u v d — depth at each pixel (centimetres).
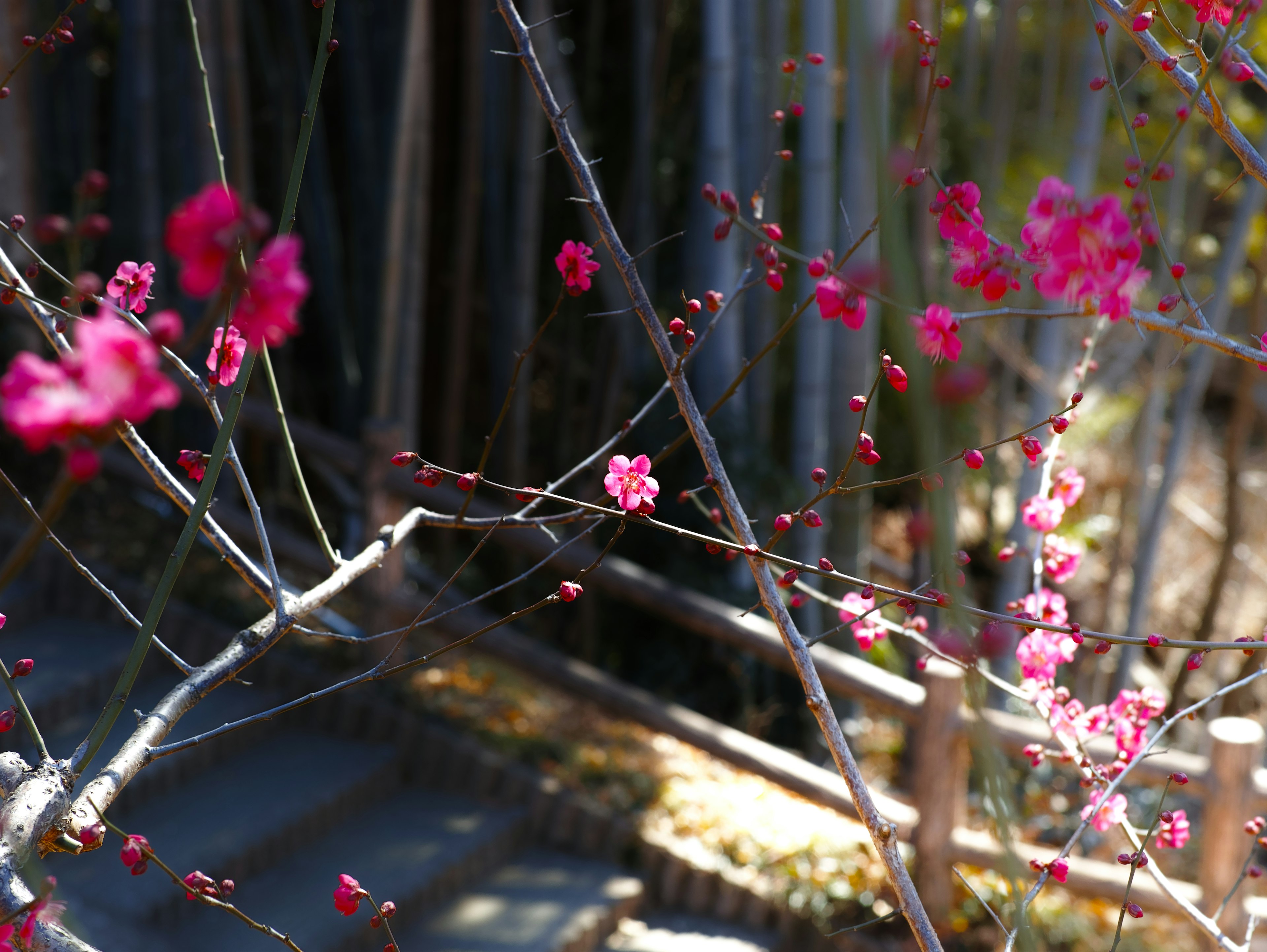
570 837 323
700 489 114
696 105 484
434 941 279
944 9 106
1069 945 286
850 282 88
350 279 490
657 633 480
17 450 395
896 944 286
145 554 367
